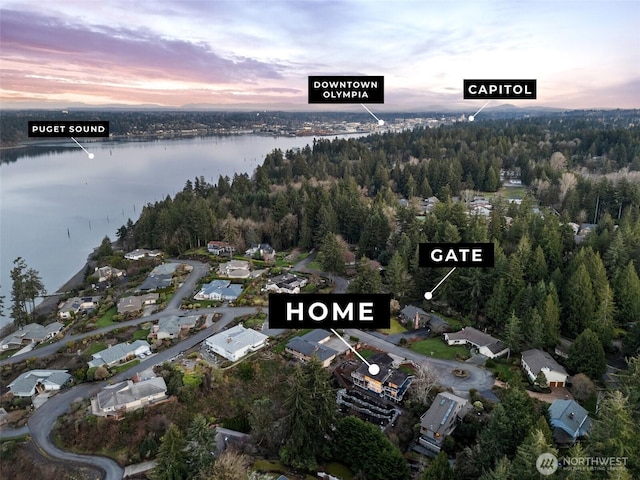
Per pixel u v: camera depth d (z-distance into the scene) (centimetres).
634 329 6097
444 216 10050
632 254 7781
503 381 5828
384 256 9531
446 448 4688
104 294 8788
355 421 4581
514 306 6856
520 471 3272
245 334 6688
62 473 4781
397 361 6312
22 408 5612
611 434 3192
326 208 10994
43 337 7175
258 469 4616
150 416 5362
